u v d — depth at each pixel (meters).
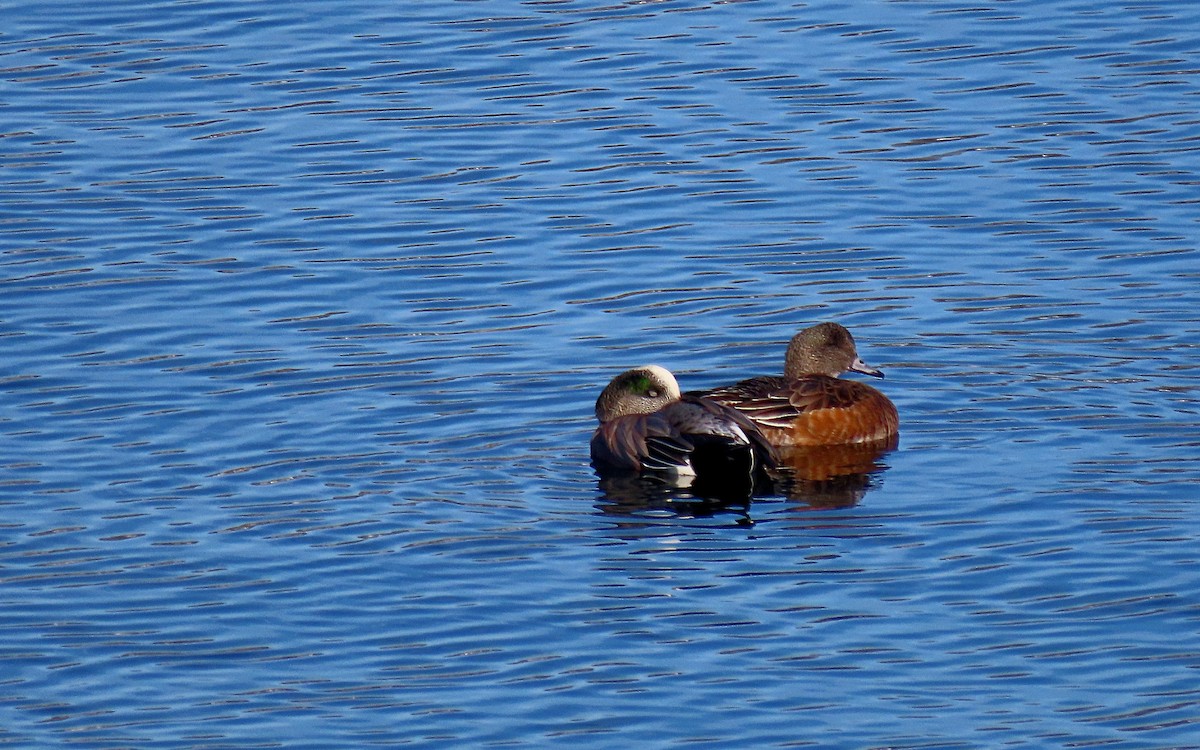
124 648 12.79
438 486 15.49
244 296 19.64
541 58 25.92
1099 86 24.44
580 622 13.04
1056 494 15.04
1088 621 12.91
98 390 17.41
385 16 27.45
